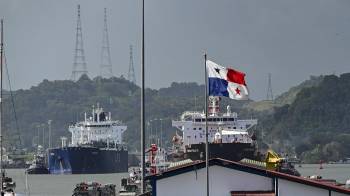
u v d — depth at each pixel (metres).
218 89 138.38
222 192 138.25
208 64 138.75
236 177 138.38
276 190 137.62
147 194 158.12
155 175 138.75
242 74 138.62
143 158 155.50
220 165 138.62
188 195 138.50
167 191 138.50
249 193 137.25
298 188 137.62
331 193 137.12
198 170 138.50
